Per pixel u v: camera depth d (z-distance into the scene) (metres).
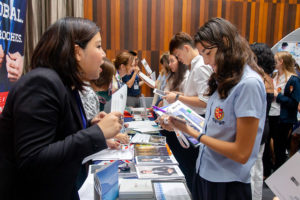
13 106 0.65
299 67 3.40
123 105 1.50
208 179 1.09
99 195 0.83
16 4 1.91
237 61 0.94
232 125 0.98
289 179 0.82
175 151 2.54
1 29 1.75
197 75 1.88
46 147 0.64
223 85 0.96
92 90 1.67
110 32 4.35
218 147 0.97
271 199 2.56
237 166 1.02
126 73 3.24
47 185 0.73
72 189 0.87
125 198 0.98
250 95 0.89
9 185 0.70
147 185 1.02
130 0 4.34
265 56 1.90
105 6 4.29
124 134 1.75
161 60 3.30
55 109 0.67
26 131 0.62
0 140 0.68
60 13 3.47
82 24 0.76
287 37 3.82
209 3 4.47
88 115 1.57
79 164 0.81
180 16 4.46
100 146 0.72
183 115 1.30
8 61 1.83
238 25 4.56
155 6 4.40
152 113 3.04
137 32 4.42
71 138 0.68
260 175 2.16
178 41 1.95
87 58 0.77
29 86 0.64
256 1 4.54
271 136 3.13
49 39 0.74
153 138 1.88
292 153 1.28
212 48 0.98
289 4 4.62
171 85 2.60
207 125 1.12
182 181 1.20
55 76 0.69
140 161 1.41
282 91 2.99
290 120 2.95
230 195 1.04
